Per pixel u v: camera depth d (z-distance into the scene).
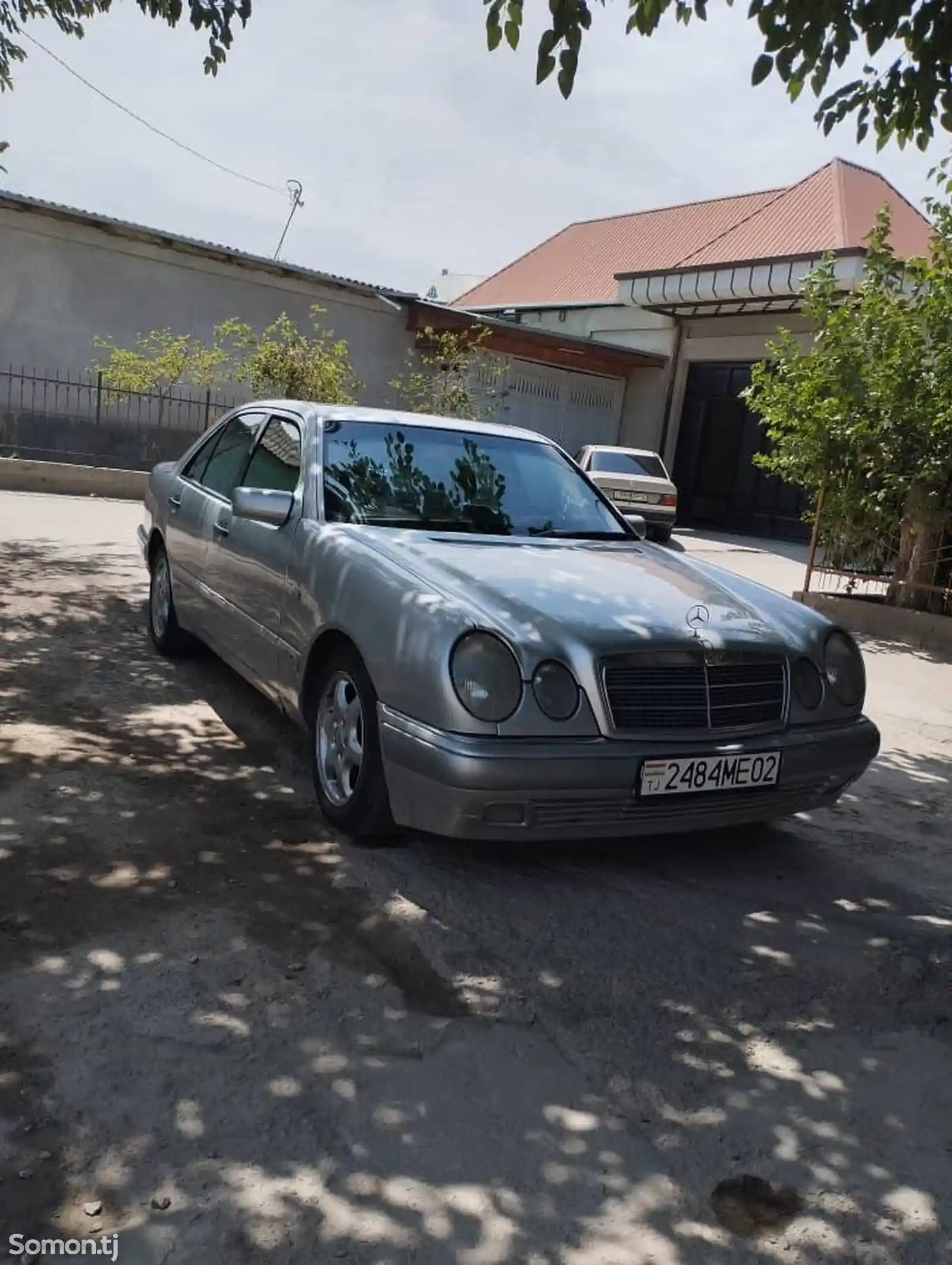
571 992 3.03
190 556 5.65
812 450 10.54
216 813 4.04
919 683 8.11
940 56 4.38
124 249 17.56
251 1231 2.05
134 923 3.17
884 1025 3.01
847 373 10.11
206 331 18.66
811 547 11.12
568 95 4.28
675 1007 3.00
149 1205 2.09
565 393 22.78
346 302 19.97
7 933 3.04
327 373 16.59
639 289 21.22
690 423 22.83
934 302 9.66
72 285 17.28
